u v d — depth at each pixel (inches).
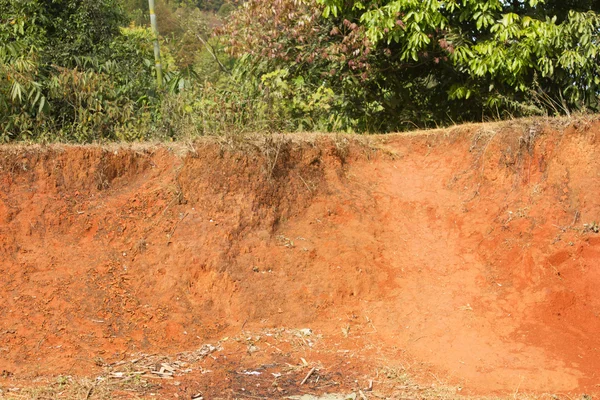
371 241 291.1
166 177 294.2
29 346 227.3
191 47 649.0
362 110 390.3
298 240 286.2
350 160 327.6
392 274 277.6
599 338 236.7
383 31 360.8
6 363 218.2
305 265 275.6
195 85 374.9
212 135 312.8
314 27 382.3
